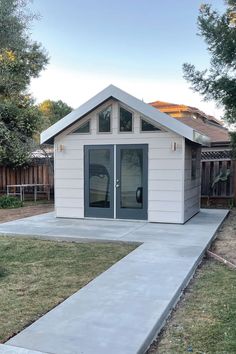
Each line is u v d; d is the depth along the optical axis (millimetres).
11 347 2682
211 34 7996
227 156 11297
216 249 5969
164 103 20688
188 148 8422
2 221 8656
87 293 3787
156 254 5297
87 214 8664
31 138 13328
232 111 9039
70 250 5777
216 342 2842
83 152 8609
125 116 8234
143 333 2879
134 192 8273
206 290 4035
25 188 14016
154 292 3779
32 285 4141
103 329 2961
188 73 8445
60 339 2799
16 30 7258
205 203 11609
